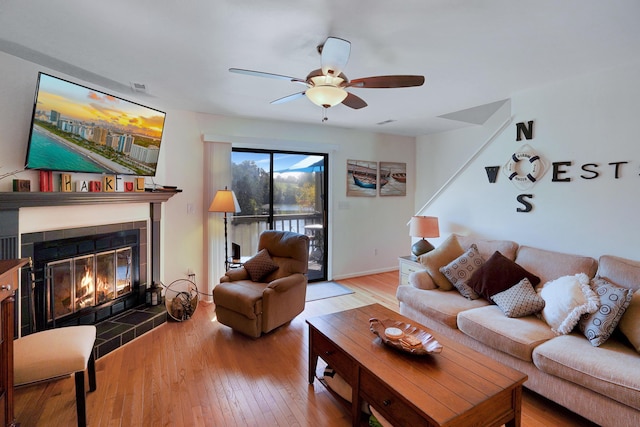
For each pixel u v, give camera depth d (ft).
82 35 6.50
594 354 5.93
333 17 5.79
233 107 11.96
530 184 9.74
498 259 9.09
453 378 5.12
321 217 16.20
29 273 7.80
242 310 9.43
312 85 6.96
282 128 14.47
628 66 7.76
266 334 10.06
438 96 10.62
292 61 7.79
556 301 7.20
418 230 12.03
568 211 8.93
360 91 10.11
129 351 8.89
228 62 7.86
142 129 10.21
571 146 8.83
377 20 5.88
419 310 9.30
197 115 12.76
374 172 17.26
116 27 6.18
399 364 5.54
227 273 11.11
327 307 12.53
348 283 15.78
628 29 6.21
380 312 8.04
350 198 16.60
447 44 6.87
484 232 11.10
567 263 8.14
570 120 8.84
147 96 10.63
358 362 5.66
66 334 6.47
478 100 11.07
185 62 7.86
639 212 7.64
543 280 8.39
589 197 8.50
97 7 5.49
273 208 15.03
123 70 8.39
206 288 13.17
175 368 8.06
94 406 6.59
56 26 6.14
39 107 7.49
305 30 6.26
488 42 6.79
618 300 6.32
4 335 5.13
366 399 5.62
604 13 5.65
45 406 6.61
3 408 5.05
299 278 10.80
